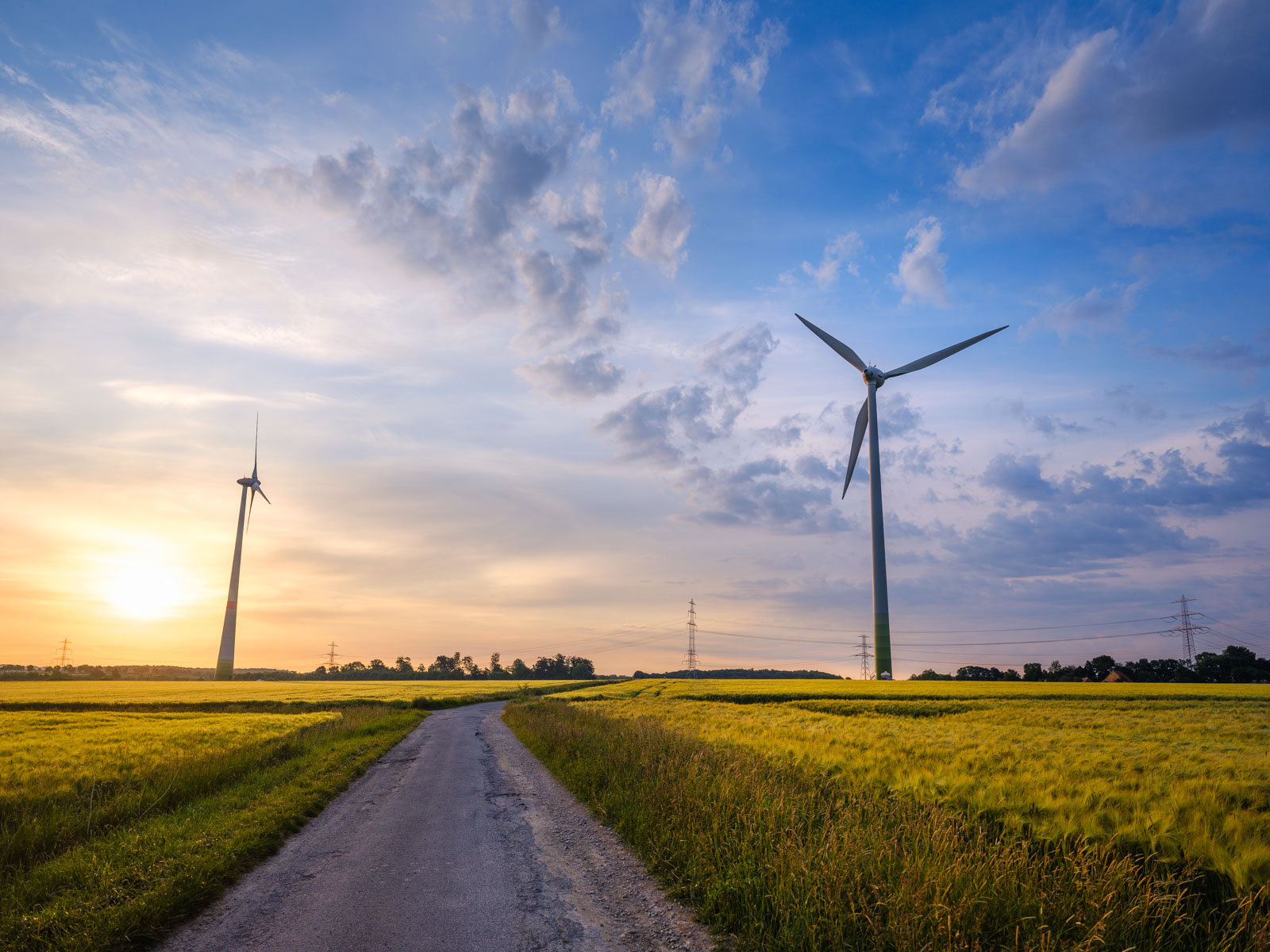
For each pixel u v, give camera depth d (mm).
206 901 8078
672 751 15844
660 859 9391
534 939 6879
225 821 11469
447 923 7332
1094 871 7023
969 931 6105
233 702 59781
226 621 163375
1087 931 6066
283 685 114625
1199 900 7156
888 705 46062
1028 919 6184
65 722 37094
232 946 6746
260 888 8609
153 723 35344
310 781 16203
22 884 8148
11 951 6465
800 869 7422
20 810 12523
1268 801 11555
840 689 70250
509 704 54562
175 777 14180
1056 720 31016
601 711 39000
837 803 10984
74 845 10391
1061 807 10680
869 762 15742
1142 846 8828
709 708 43562
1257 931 6148
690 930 7141
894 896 6590
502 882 8734
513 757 22125
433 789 16031
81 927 6824
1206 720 30641
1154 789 12070
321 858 9969
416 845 10695
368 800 14703
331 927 7238
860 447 100000
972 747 19484
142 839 10023
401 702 59656
